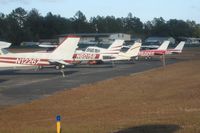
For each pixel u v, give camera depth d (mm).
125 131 12320
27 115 17750
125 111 17641
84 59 52500
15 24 162625
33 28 174375
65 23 186375
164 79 32688
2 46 39406
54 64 40562
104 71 43062
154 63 57375
